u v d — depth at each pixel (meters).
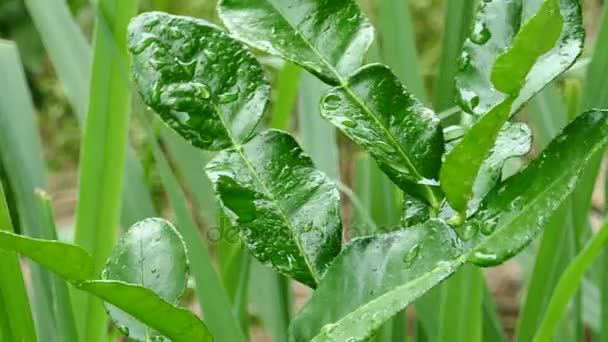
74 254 0.46
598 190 1.98
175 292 0.50
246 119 0.51
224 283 0.83
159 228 0.51
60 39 0.85
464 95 0.51
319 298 0.49
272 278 0.83
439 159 0.50
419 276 0.48
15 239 0.45
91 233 0.72
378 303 0.48
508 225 0.47
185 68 0.51
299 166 0.52
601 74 0.69
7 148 0.81
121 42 0.70
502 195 0.48
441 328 0.70
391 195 0.80
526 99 0.49
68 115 3.22
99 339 0.72
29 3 0.86
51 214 0.70
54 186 2.93
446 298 0.69
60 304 0.70
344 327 0.48
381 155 0.50
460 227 0.48
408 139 0.50
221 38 0.51
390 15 0.79
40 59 3.26
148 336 0.50
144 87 0.50
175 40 0.51
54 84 3.17
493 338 0.86
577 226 0.71
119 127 0.71
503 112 0.46
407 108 0.51
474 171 0.47
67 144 3.14
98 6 0.69
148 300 0.46
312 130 0.98
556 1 0.43
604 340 0.74
